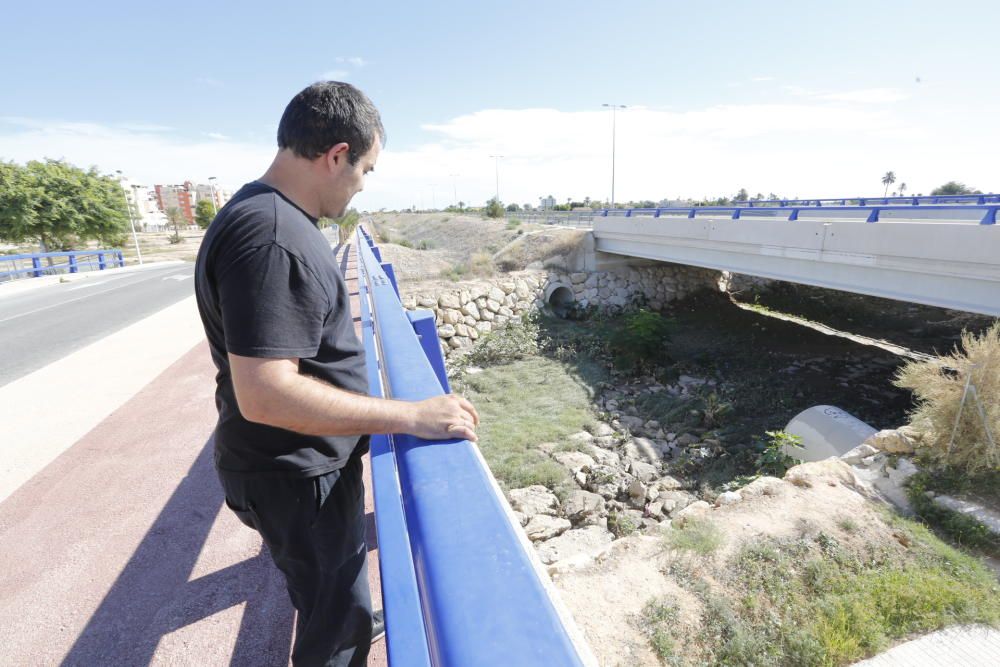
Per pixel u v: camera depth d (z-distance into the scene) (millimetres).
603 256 21547
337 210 1194
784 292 21812
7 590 1840
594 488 8094
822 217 14305
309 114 1032
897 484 4859
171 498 2430
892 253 9656
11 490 2549
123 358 5328
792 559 3771
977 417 4703
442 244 37812
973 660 3021
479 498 660
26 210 24078
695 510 4473
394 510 838
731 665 2998
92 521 2254
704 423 10828
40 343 7555
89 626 1683
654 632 3178
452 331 16484
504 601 460
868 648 3098
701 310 20969
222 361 1047
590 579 3656
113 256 24672
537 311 19156
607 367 14266
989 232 7965
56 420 3508
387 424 870
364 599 1305
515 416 10922
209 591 1831
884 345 15852
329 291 993
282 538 1131
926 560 3799
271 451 1063
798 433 8406
